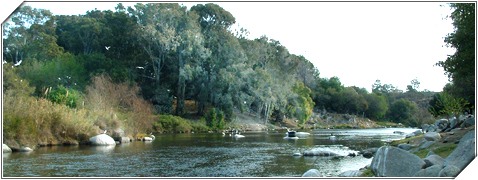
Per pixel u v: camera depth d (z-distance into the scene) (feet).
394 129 167.22
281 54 197.98
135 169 46.34
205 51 166.20
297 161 52.80
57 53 153.38
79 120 78.23
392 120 217.15
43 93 108.17
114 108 100.58
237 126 159.94
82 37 172.45
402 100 208.64
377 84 235.61
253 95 171.01
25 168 46.16
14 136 63.67
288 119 194.29
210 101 168.14
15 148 62.34
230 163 51.34
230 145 78.43
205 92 164.66
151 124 114.93
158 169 46.55
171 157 57.00
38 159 53.42
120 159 54.49
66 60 146.92
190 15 167.53
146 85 168.35
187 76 160.56
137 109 104.42
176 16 166.09
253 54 181.16
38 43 153.28
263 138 101.19
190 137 105.81
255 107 185.16
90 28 168.04
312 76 237.25
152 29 159.94
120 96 112.98
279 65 195.31
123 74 151.43
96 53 160.97
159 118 134.10
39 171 44.32
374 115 222.07
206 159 55.06
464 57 52.37
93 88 111.55
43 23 167.32
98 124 84.58
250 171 45.06
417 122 192.75
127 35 167.22
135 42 166.09
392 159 32.17
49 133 72.69
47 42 154.20
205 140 92.89
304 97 191.83
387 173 31.63
